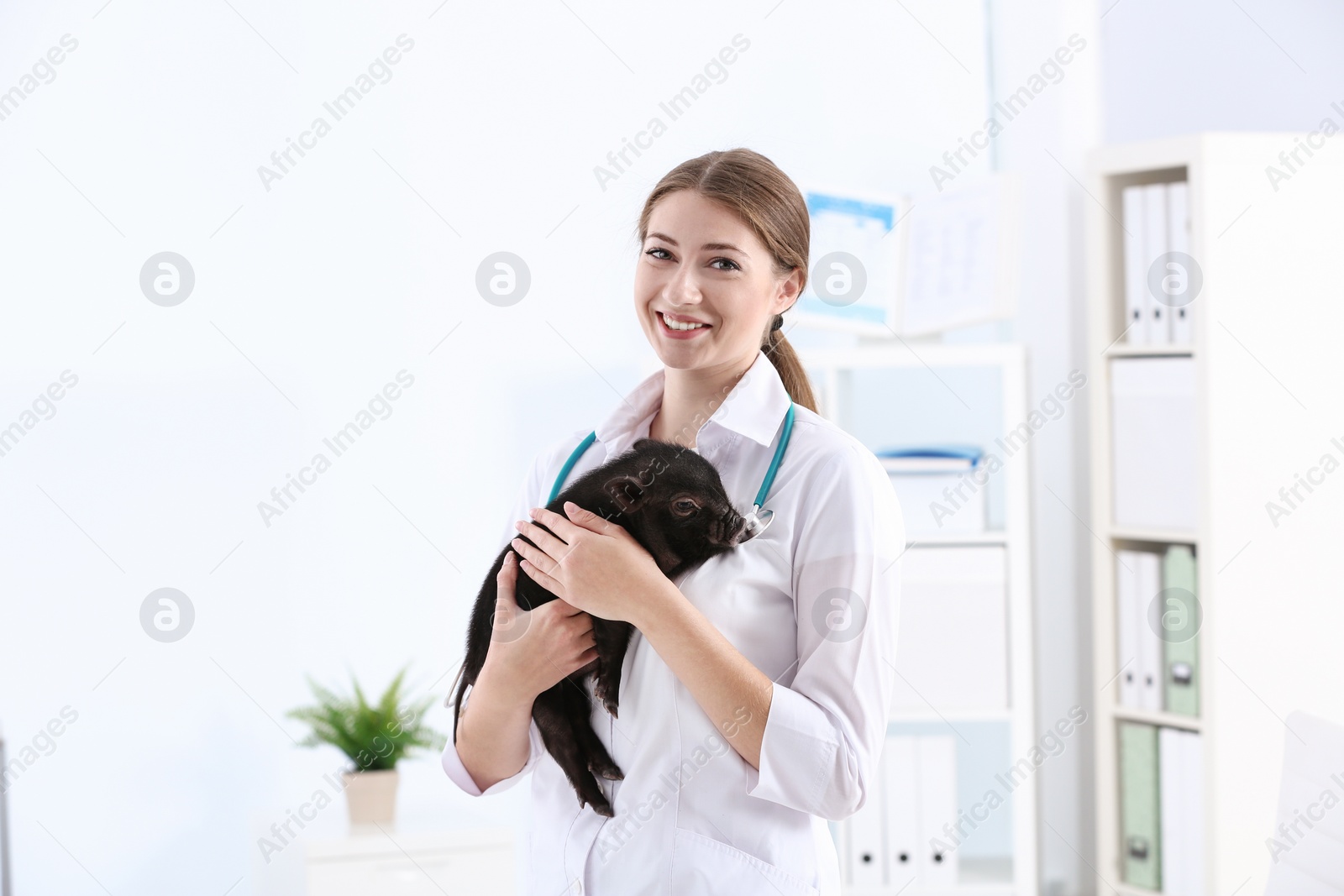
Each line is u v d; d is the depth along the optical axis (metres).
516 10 3.15
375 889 2.62
